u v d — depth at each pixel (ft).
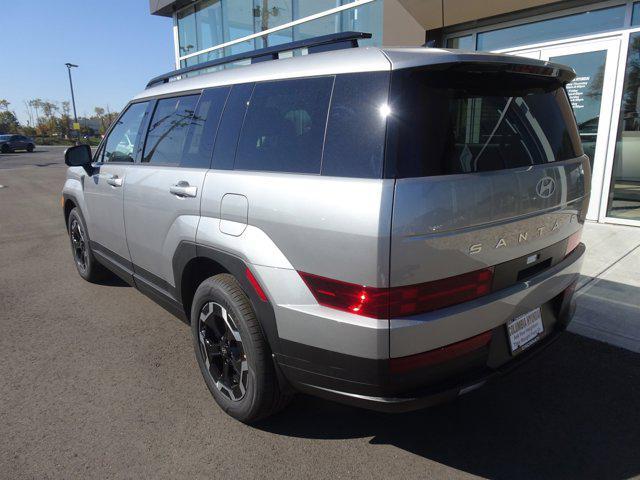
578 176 8.50
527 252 7.47
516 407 9.24
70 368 10.91
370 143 6.48
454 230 6.38
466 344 6.86
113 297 15.37
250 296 7.83
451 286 6.54
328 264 6.67
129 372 10.72
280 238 7.30
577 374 10.23
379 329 6.29
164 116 11.14
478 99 7.06
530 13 22.48
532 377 10.18
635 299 13.46
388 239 6.08
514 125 7.50
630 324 12.13
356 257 6.33
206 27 43.11
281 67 8.30
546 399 9.45
